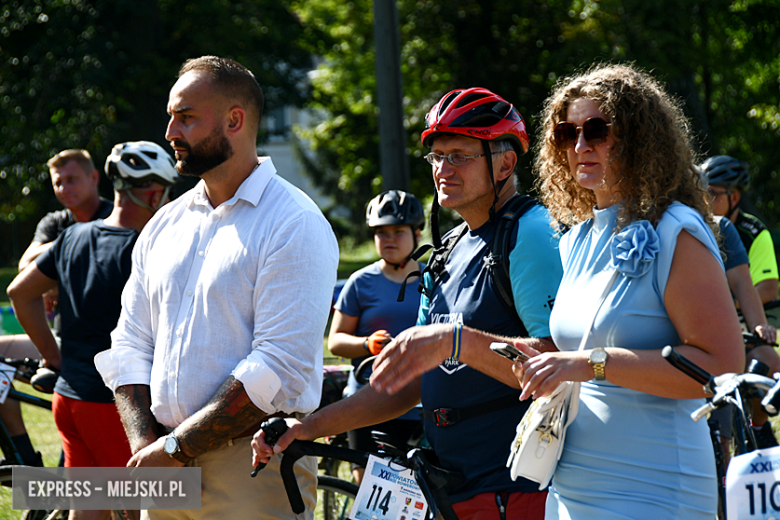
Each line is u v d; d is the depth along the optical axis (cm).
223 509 472
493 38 4169
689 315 361
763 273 972
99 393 638
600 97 389
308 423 471
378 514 477
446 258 496
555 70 3884
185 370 471
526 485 452
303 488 503
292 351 457
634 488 379
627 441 384
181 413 472
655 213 381
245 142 491
